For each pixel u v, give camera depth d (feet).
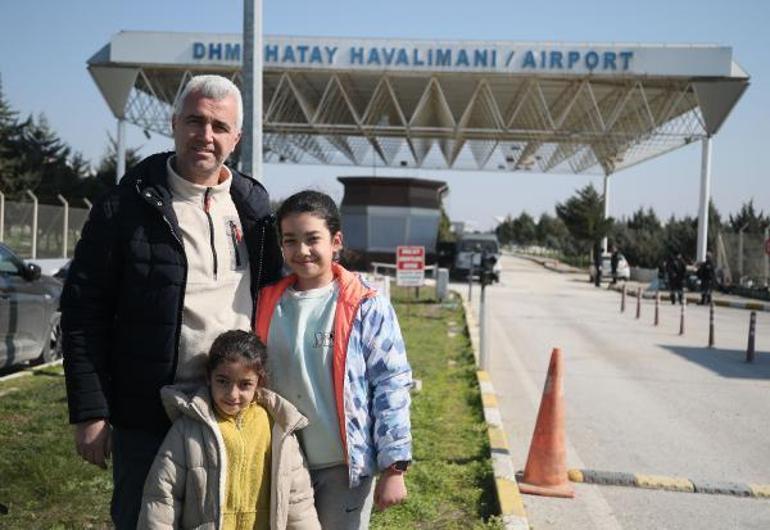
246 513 9.18
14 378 28.17
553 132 113.70
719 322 67.36
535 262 224.74
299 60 104.99
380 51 104.78
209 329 9.27
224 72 107.96
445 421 24.40
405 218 104.83
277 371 9.55
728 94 104.12
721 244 111.04
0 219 67.62
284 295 9.80
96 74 106.93
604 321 63.98
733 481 19.86
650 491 19.11
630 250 160.76
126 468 9.46
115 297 9.17
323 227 9.57
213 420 9.05
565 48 103.45
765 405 30.32
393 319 9.88
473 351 41.22
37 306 30.14
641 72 102.63
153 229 9.06
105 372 9.07
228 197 9.80
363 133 121.08
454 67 104.42
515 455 21.90
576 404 29.48
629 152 143.13
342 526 9.62
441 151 181.06
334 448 9.52
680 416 27.84
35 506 15.35
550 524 16.61
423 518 15.81
